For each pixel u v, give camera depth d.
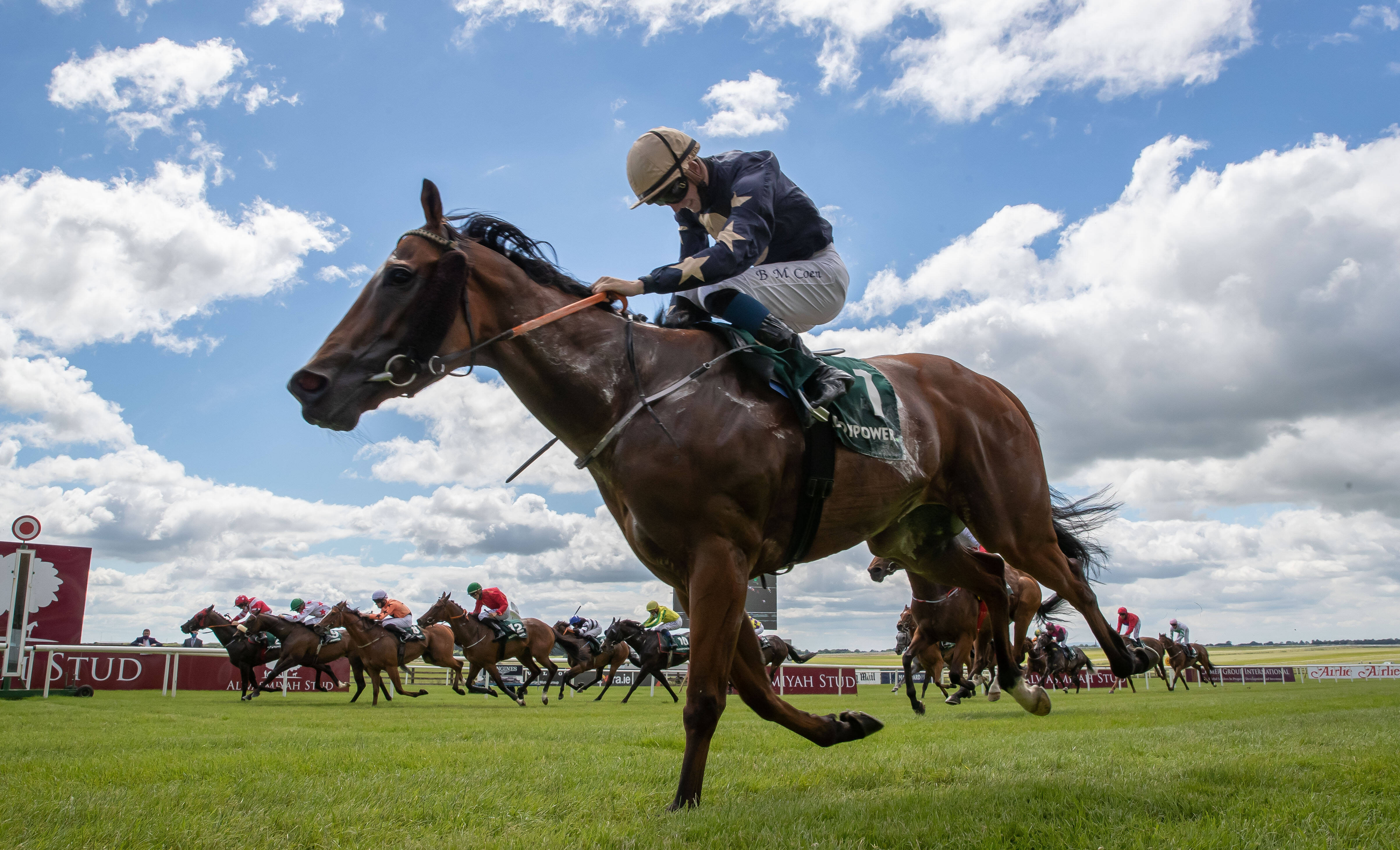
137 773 3.05
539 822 2.21
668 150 2.96
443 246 2.59
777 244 3.17
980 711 7.92
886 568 9.40
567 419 2.62
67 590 13.82
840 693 17.12
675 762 3.41
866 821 2.08
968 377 3.29
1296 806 2.18
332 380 2.45
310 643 12.81
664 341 2.67
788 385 2.60
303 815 2.20
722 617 2.38
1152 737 4.27
